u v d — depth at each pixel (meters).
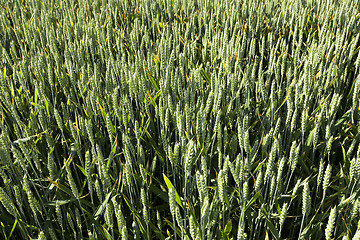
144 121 2.91
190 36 4.80
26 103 3.20
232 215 2.37
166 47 3.31
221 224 2.13
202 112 2.08
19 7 6.08
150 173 2.46
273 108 2.59
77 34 4.37
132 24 5.42
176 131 2.42
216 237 2.01
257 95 3.15
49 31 4.30
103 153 2.78
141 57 3.39
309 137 2.47
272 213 2.12
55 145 2.77
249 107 2.91
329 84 3.12
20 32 5.00
